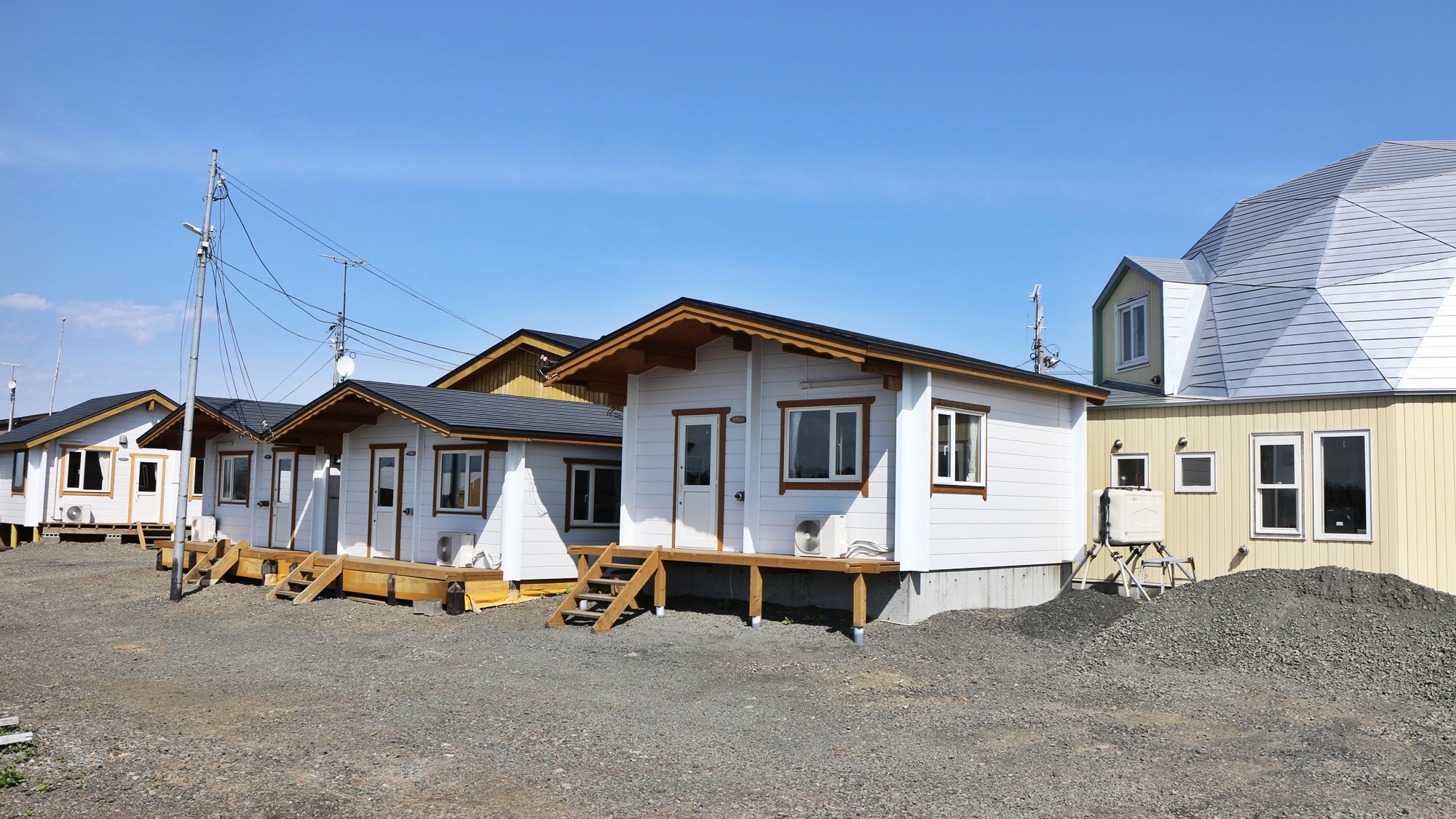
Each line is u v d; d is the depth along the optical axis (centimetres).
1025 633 1294
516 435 1652
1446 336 1592
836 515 1355
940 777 731
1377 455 1475
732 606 1530
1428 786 697
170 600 1748
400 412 1667
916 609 1341
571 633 1369
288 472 2139
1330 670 1037
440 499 1794
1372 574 1270
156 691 1013
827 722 894
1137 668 1108
